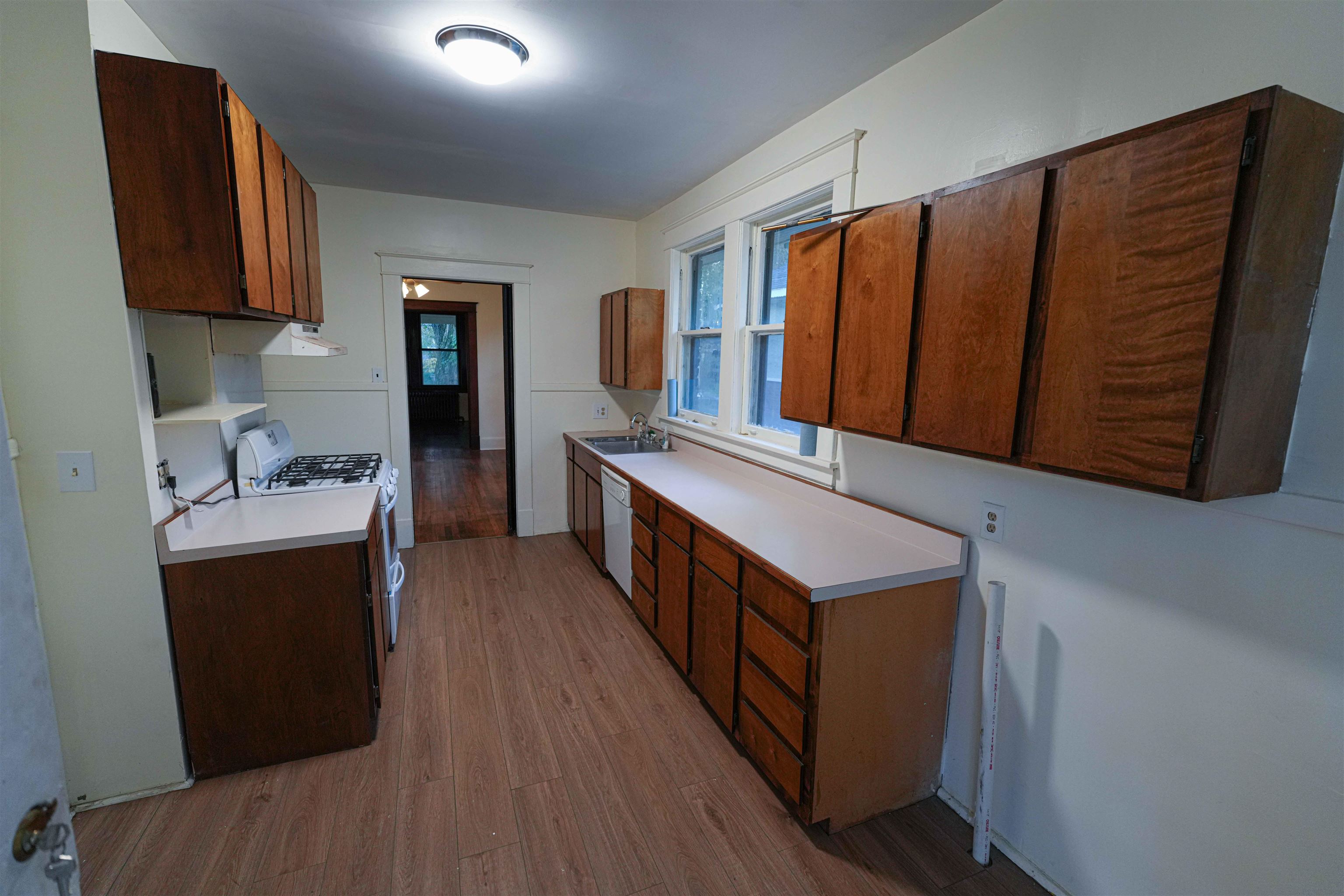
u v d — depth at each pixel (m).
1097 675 1.45
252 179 1.86
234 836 1.71
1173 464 1.01
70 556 1.72
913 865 1.67
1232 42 1.15
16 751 0.59
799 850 1.71
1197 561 1.24
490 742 2.15
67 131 1.56
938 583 1.78
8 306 1.59
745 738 2.02
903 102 1.98
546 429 4.53
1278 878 1.14
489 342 8.34
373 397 3.98
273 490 2.55
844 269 1.82
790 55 1.95
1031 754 1.62
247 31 1.86
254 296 1.87
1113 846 1.43
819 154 2.38
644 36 1.84
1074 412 1.18
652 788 1.94
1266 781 1.15
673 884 1.59
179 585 1.83
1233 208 0.91
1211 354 0.95
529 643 2.89
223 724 1.94
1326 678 1.06
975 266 1.38
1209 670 1.23
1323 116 0.94
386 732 2.21
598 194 3.75
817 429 2.44
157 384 1.94
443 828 1.76
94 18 1.57
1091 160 1.12
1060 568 1.52
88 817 1.77
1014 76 1.59
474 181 3.50
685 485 2.86
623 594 3.46
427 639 2.92
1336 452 1.02
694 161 3.06
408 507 4.19
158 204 1.64
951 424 1.47
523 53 1.94
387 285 3.91
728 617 2.09
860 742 1.75
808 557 1.84
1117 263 1.09
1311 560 1.07
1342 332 1.01
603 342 4.49
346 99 2.36
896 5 1.64
